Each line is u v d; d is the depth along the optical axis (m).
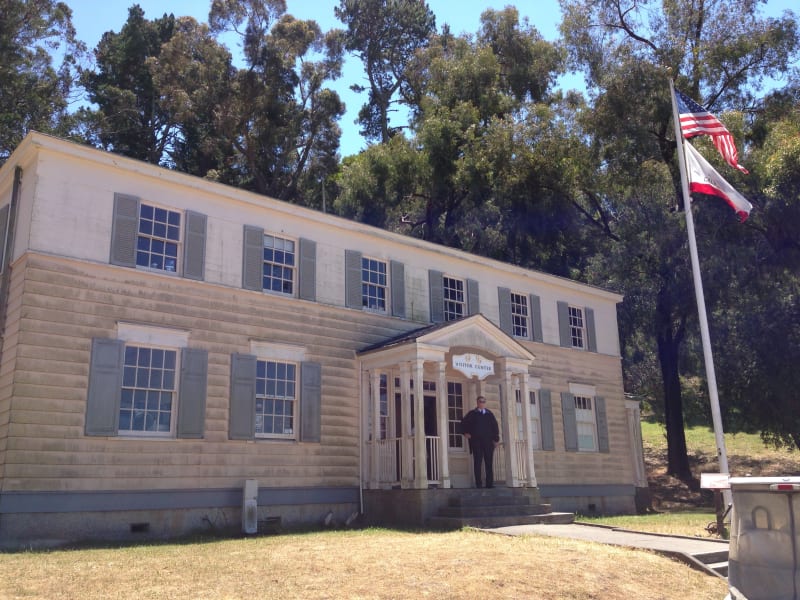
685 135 18.05
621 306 31.08
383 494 16.95
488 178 33.62
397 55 46.59
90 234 14.43
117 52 40.97
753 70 29.52
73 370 13.67
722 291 27.50
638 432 26.31
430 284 20.73
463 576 9.35
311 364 17.38
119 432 14.13
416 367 16.80
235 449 15.69
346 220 18.83
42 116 33.72
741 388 29.30
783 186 25.83
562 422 23.08
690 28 30.22
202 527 14.86
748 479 6.40
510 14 38.28
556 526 15.30
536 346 23.08
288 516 16.28
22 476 12.73
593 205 35.97
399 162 35.66
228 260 16.47
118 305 14.52
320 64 41.69
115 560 10.45
